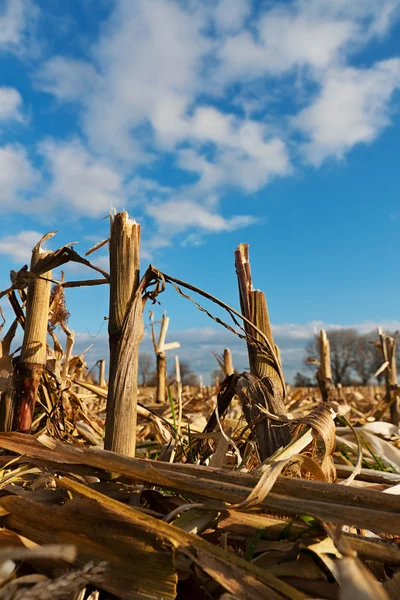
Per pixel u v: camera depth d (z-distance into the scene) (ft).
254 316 6.49
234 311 5.97
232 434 7.22
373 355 189.67
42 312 6.98
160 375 18.95
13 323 7.17
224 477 4.38
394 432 12.10
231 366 18.47
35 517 4.04
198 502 4.38
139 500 4.51
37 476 5.28
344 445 10.04
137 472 4.39
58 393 7.88
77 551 3.74
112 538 3.72
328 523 3.82
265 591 3.23
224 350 18.53
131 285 5.59
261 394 5.89
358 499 3.83
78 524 3.88
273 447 5.58
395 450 9.49
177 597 3.86
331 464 5.55
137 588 3.46
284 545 3.83
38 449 4.99
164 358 19.10
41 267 6.86
